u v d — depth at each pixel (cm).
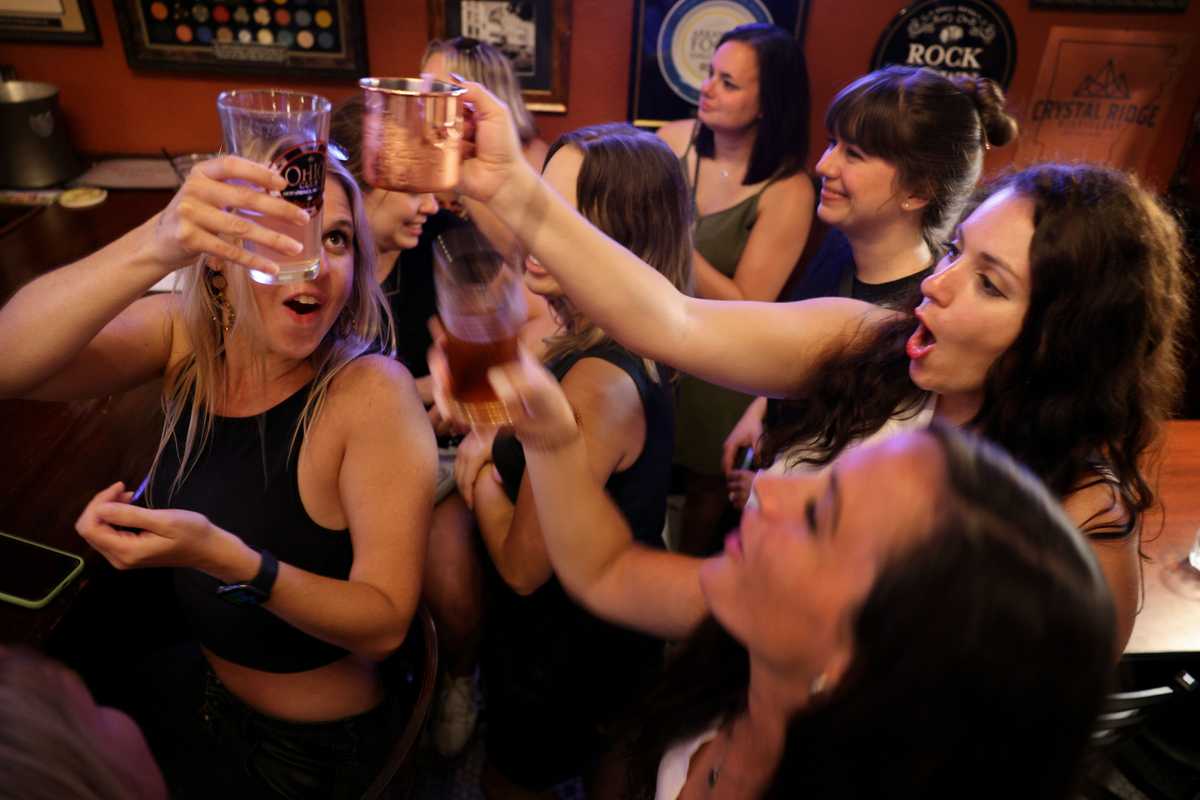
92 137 320
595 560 113
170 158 303
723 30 306
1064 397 106
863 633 57
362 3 300
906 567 55
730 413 266
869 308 129
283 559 125
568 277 106
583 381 141
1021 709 52
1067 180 104
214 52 303
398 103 91
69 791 53
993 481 57
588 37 310
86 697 60
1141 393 106
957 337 110
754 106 249
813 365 125
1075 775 55
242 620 126
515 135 98
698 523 272
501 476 161
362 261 127
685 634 110
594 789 136
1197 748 197
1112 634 54
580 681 164
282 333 116
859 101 184
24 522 153
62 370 122
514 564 153
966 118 179
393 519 121
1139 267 101
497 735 181
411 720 123
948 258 116
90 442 175
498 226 187
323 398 123
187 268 120
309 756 138
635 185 151
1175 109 323
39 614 138
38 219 276
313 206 98
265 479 123
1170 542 194
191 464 127
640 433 144
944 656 53
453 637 204
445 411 113
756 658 70
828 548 61
